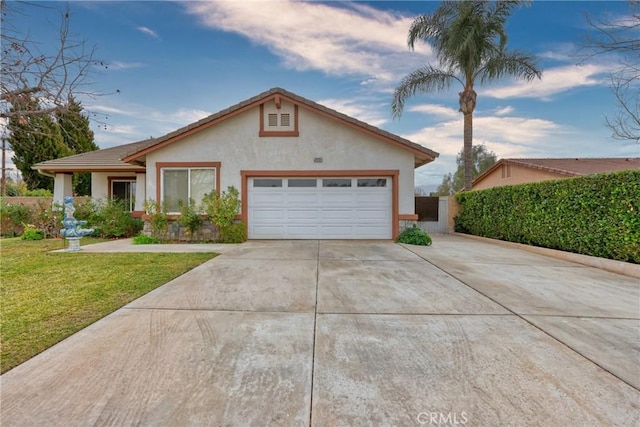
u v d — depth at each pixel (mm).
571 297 5070
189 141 11867
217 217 11289
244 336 3588
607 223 7281
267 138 11852
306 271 6727
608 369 2939
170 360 3051
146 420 2246
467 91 16719
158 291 5250
